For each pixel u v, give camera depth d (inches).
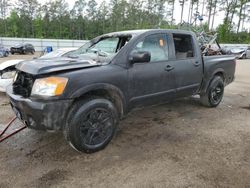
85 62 141.9
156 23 2378.2
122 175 118.0
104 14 2770.7
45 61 141.7
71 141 130.6
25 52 1217.4
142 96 157.5
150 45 162.6
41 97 121.2
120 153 138.8
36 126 125.8
